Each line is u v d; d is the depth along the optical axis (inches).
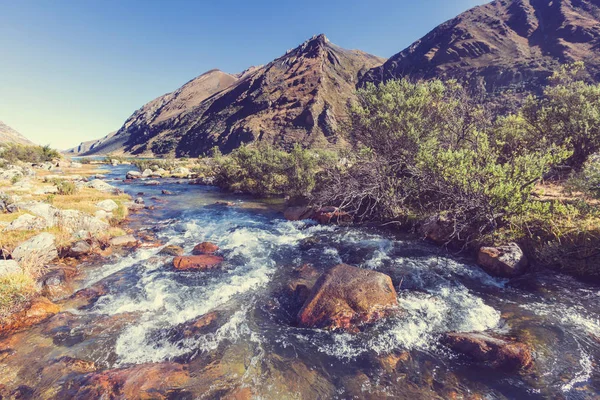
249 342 249.3
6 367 221.3
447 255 422.0
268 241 540.1
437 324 261.0
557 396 178.9
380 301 277.9
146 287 361.1
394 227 574.9
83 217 600.1
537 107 613.9
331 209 692.1
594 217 343.9
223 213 839.1
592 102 545.6
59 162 2893.7
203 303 320.2
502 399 180.2
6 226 531.8
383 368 213.2
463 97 647.1
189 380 204.4
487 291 317.4
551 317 259.3
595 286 301.7
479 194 410.6
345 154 772.0
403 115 629.3
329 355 229.9
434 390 190.9
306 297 316.2
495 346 212.2
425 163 492.4
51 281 356.2
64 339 257.9
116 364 225.9
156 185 1604.3
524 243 374.0
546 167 401.4
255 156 1245.7
